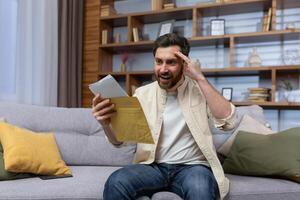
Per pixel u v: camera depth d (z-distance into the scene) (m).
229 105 1.39
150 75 3.46
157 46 1.45
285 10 3.16
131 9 3.71
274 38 3.07
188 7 3.16
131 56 3.71
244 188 1.43
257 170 1.64
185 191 1.26
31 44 2.74
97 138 1.99
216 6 3.09
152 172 1.37
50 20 2.95
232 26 3.33
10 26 2.62
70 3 3.21
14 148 1.56
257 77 3.22
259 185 1.47
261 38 3.08
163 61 1.42
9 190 1.31
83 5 3.51
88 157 1.92
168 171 1.40
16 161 1.51
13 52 2.64
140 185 1.30
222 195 1.30
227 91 3.23
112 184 1.25
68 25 3.18
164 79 1.43
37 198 1.28
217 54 3.38
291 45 3.12
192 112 1.44
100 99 1.31
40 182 1.45
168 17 3.45
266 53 3.20
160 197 1.33
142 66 3.66
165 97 1.51
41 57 2.83
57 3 3.04
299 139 1.65
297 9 3.12
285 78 3.11
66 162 1.90
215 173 1.35
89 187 1.38
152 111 1.50
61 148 1.89
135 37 3.39
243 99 3.22
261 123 2.02
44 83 2.86
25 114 1.92
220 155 1.88
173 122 1.47
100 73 3.42
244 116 1.99
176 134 1.45
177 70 1.43
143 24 3.66
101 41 3.49
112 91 1.25
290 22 3.13
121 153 1.93
